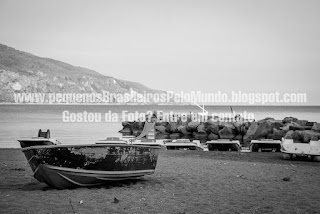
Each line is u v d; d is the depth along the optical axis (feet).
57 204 41.01
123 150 49.75
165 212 39.34
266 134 159.12
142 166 52.34
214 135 170.71
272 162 83.05
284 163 81.46
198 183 54.75
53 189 49.03
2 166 69.82
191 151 103.50
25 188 49.90
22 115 426.92
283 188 52.37
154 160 54.13
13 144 143.95
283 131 156.46
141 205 41.68
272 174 63.82
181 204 42.73
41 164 46.29
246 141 161.58
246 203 43.80
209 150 116.06
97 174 48.98
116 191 48.03
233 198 46.16
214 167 70.33
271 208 41.81
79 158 47.55
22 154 93.71
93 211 38.81
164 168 68.28
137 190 48.98
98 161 48.44
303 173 65.62
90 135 188.44
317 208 42.01
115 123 300.20
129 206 41.04
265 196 47.37
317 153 83.97
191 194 47.88
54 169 46.83
